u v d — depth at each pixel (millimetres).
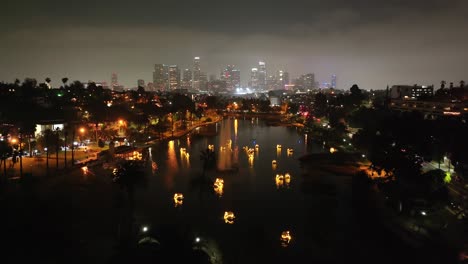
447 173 85938
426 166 105562
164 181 101500
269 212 78750
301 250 61875
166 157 137125
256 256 59625
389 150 89875
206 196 88750
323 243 64438
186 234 62406
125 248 57438
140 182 79188
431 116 142000
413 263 57500
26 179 80562
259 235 67312
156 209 78500
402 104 183375
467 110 133500
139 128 173750
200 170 115562
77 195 83688
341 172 112000
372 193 90125
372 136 122250
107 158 122750
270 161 132125
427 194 74500
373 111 169125
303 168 119562
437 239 63906
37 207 63688
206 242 62062
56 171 102312
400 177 82000
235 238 65750
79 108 185000
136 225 68312
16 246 52625
